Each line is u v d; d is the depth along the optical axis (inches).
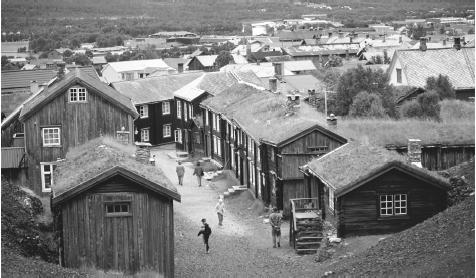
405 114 2714.1
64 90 2321.6
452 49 3348.9
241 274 1647.4
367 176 1686.8
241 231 2062.0
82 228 1494.8
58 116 2327.8
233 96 3006.9
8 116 2886.3
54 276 1366.9
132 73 5974.4
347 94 2824.8
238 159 2684.5
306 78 4001.0
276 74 4062.5
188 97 3388.3
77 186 1477.6
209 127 3176.7
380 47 6776.6
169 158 3346.5
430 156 2321.6
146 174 1540.4
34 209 1893.5
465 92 3179.1
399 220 1708.9
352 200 1704.0
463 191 1710.1
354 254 1583.4
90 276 1438.2
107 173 1487.5
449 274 1206.9
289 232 1945.1
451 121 2568.9
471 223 1405.0
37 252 1590.8
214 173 2849.4
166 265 1524.4
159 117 3661.4
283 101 2529.5
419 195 1711.4
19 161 2317.9
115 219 1504.7
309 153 2139.5
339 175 1755.7
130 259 1509.6
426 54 3321.9
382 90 2832.2
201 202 2449.6
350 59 6397.6
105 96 2342.5
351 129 2402.8
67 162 1739.7
